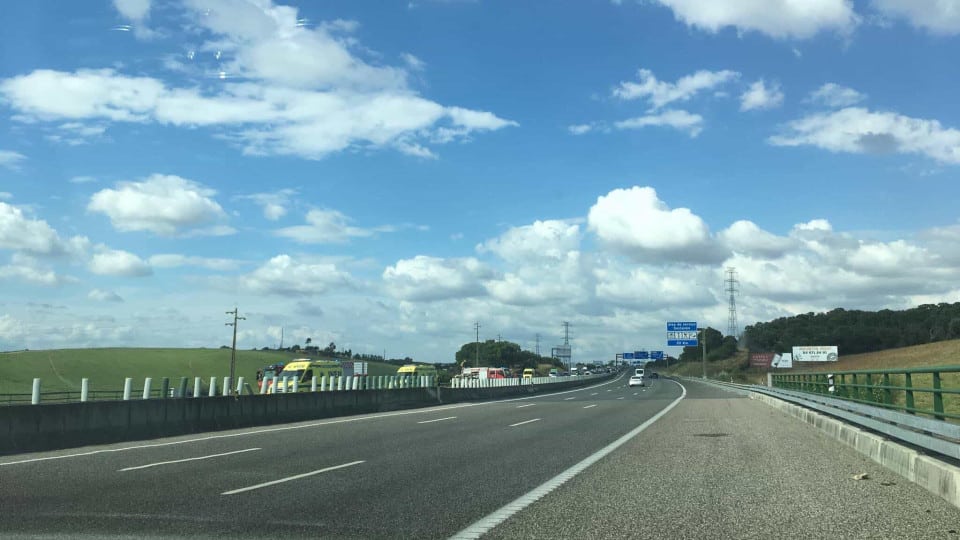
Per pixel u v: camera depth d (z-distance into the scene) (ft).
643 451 50.42
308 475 38.91
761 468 41.37
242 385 106.22
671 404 122.72
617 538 24.47
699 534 24.97
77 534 25.16
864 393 56.95
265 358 445.37
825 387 80.23
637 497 32.14
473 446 54.08
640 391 213.05
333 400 96.78
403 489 34.40
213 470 40.88
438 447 53.42
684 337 312.09
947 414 33.22
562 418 86.84
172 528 26.07
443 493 33.27
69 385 313.73
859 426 56.08
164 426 65.16
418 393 127.95
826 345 390.63
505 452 49.98
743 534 24.94
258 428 73.67
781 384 115.24
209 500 31.48
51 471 40.45
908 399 42.16
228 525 26.58
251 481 36.83
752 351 467.11
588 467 42.09
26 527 26.18
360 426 75.10
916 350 327.47
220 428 72.49
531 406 119.44
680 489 34.19
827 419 63.93
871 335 385.50
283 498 31.96
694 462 44.19
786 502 30.71
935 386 37.70
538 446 54.03
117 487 34.88
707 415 90.79
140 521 27.22
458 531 25.59
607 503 30.73
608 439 59.52
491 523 26.84
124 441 59.82
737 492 33.30
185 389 71.61
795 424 74.95
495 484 35.88
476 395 157.48
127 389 63.00
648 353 481.05
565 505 30.32
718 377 314.55
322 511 29.09
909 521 26.66
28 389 294.25
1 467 42.24
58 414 54.39
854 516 27.68
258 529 25.93
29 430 51.88
